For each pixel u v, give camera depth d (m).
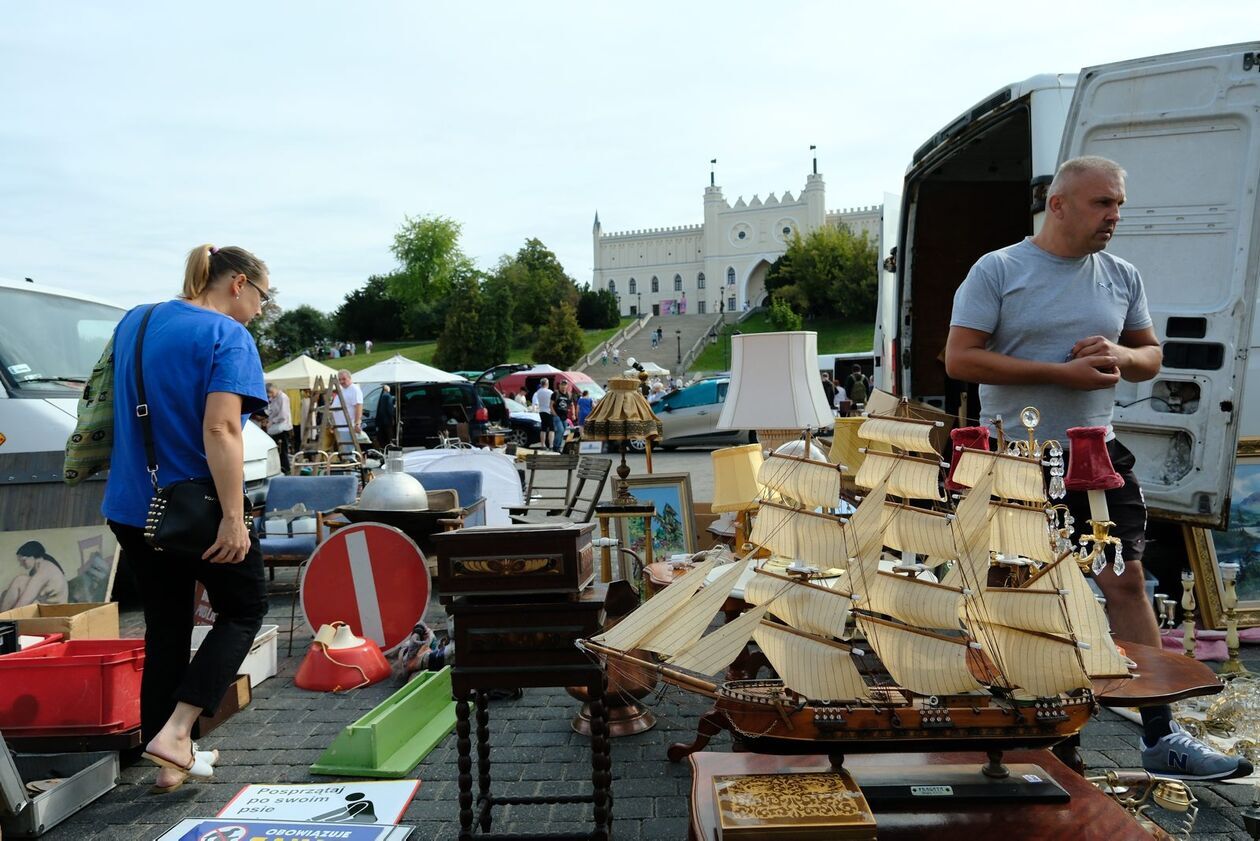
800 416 5.01
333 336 95.56
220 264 3.95
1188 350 4.91
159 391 3.64
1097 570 2.89
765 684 2.59
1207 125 4.86
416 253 95.56
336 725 4.45
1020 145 7.52
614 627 2.56
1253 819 2.81
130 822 3.46
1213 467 4.81
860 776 2.55
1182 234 4.95
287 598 7.38
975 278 3.72
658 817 3.37
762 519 2.74
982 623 2.41
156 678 3.76
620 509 5.50
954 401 8.40
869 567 2.44
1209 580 5.31
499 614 2.80
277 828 3.31
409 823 3.37
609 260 120.94
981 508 2.41
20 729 3.91
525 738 4.21
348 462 12.89
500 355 74.25
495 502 8.55
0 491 5.82
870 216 107.81
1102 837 2.24
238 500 3.61
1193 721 4.02
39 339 6.80
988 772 2.51
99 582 5.80
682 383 30.33
